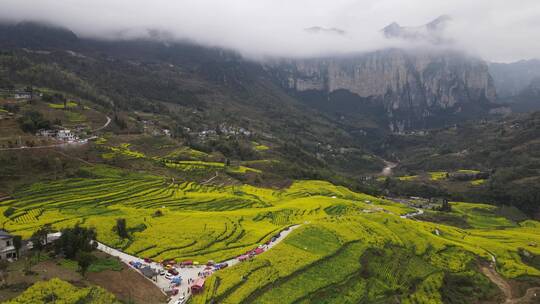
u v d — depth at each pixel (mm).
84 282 96938
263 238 150875
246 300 104062
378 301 127000
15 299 82938
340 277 129000
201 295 101688
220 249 136750
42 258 106875
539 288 161500
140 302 95188
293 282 118750
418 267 154625
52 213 164875
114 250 128625
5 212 162625
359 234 163625
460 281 155625
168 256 126750
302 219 190375
